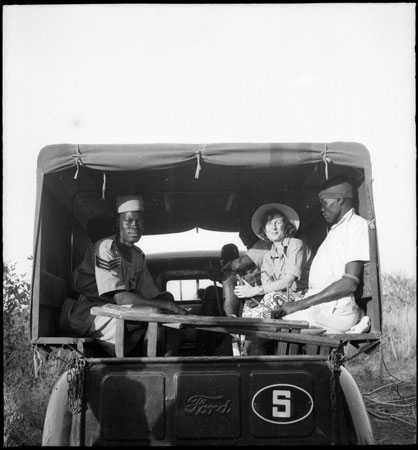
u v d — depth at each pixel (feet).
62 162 12.38
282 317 13.20
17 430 19.67
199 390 11.35
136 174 14.92
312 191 16.51
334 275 13.37
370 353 12.54
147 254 18.63
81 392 11.23
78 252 17.16
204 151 12.44
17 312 20.34
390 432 20.94
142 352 13.25
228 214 18.25
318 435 11.39
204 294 17.93
